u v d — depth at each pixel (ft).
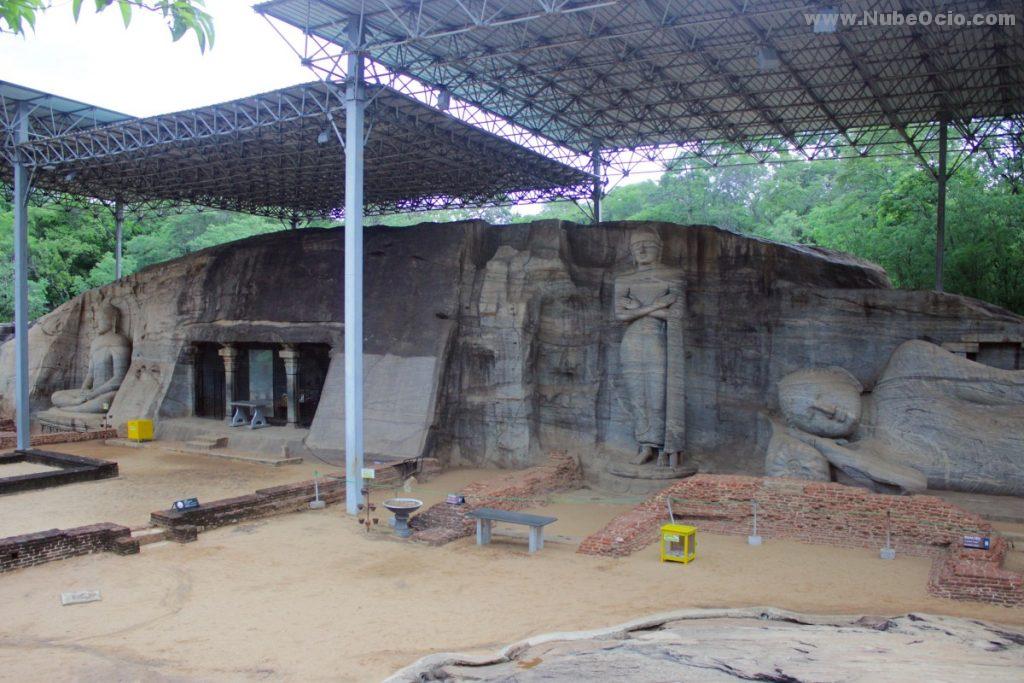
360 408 56.49
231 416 88.79
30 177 83.76
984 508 49.93
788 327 65.46
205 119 72.23
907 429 55.93
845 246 131.44
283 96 66.23
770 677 22.98
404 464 66.54
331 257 84.38
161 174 94.48
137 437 86.22
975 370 55.88
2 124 84.99
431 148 84.38
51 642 32.71
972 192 105.29
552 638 32.09
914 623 32.24
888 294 61.93
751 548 46.29
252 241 92.73
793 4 60.18
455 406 72.74
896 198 119.85
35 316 153.07
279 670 29.53
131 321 100.37
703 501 50.75
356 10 61.67
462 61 66.08
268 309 85.51
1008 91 77.87
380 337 76.23
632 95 85.76
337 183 104.37
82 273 175.32
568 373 71.82
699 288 69.10
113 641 32.71
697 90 83.92
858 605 36.37
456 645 32.07
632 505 59.67
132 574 41.96
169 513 50.21
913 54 69.87
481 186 107.45
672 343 64.80
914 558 44.01
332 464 73.41
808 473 55.62
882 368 61.36
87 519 54.03
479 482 59.88
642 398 65.67
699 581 40.16
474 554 45.73
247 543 48.16
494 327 71.67
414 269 77.20
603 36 58.90
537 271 72.08
